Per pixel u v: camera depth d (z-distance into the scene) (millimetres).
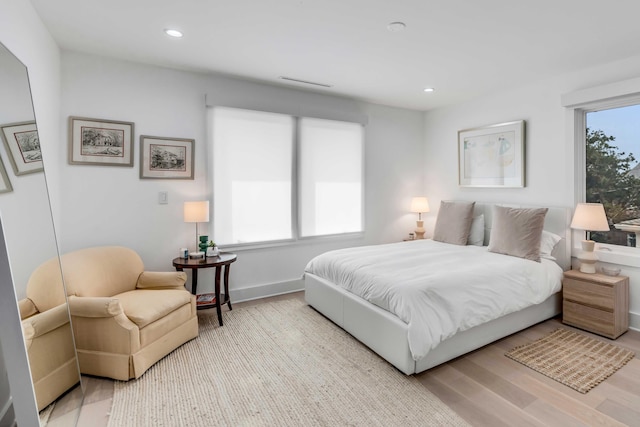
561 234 3242
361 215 4371
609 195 3139
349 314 2682
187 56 2859
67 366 1817
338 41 2568
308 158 3949
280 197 3768
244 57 2883
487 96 4031
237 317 3119
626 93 2809
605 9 2100
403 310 2109
